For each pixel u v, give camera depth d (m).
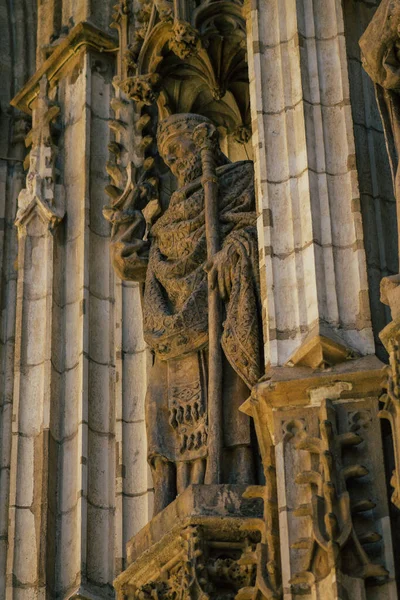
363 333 18.92
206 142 21.98
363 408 18.28
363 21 21.39
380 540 17.53
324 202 19.86
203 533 19.00
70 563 21.94
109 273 24.09
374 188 20.12
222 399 20.16
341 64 20.80
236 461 19.84
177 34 23.00
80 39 25.81
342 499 17.64
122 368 23.09
